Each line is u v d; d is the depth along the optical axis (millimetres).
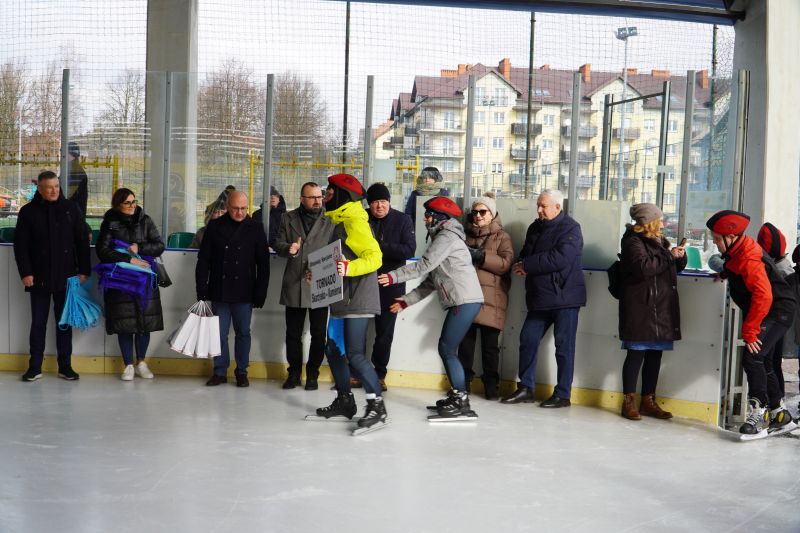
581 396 6719
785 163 10008
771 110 9945
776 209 10023
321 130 7477
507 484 4352
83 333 7449
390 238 6582
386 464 4660
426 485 4277
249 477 4328
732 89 7281
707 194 7332
